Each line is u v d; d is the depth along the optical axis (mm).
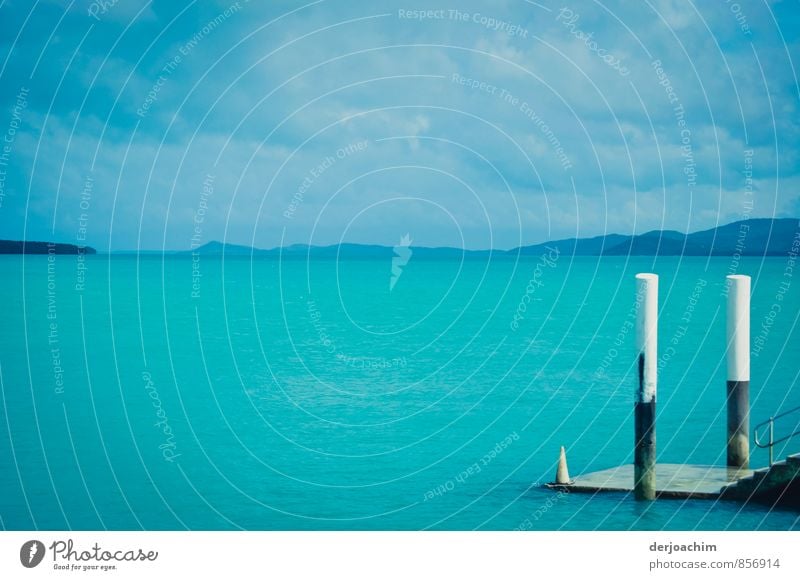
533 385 44219
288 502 24047
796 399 39406
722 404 38062
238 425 34531
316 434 33031
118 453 29562
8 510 23219
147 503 23906
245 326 76188
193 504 23812
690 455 28500
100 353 57531
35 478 26312
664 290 134000
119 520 22438
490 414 36812
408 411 37656
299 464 28344
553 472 27000
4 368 50438
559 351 57906
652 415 22141
